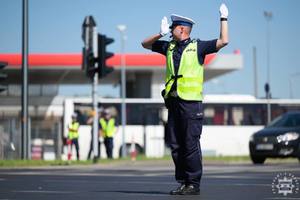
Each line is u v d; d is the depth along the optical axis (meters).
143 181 25.66
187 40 18.27
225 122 86.19
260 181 24.88
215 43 17.98
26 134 55.69
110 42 50.56
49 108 101.56
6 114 100.00
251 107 86.62
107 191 19.89
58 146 79.12
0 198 17.39
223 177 28.05
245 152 86.00
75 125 67.88
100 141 75.81
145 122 84.56
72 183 24.25
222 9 17.92
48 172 35.53
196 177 18.23
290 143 52.69
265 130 54.53
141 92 114.94
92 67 50.41
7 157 67.88
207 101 86.25
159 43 18.72
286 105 86.50
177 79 18.03
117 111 84.25
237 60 107.06
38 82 131.88
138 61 105.88
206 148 85.88
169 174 32.53
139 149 84.12
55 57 101.44
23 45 55.91
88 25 50.09
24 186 22.44
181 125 18.09
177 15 18.31
